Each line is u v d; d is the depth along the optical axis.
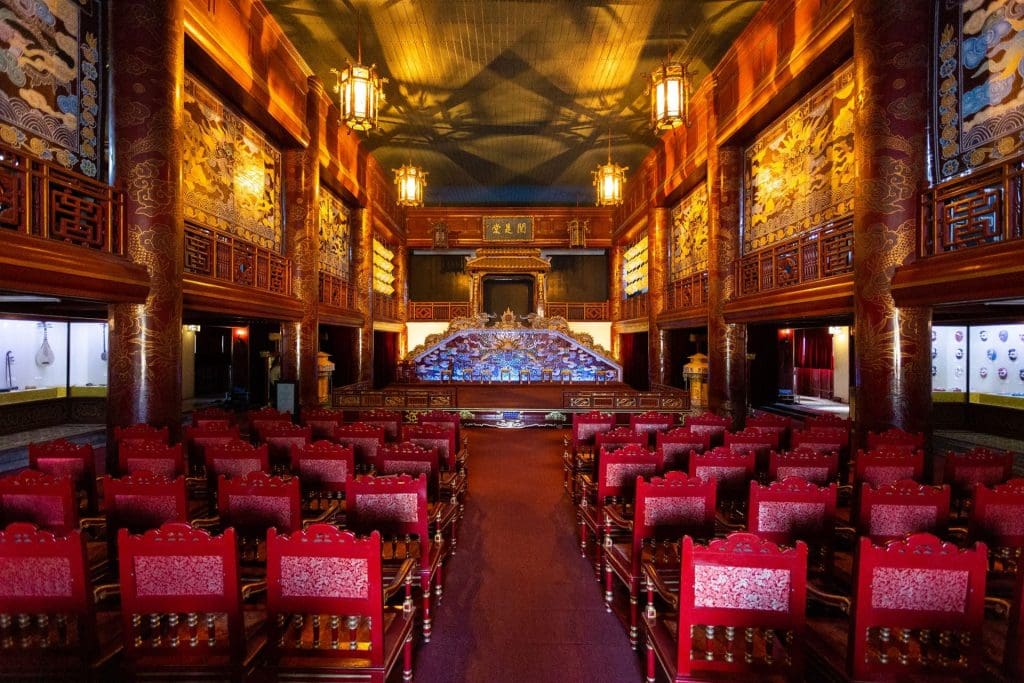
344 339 16.05
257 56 8.70
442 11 8.98
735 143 10.50
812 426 6.83
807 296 7.76
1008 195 4.72
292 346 10.65
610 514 4.12
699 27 9.40
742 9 8.85
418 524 3.59
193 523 3.52
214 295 7.54
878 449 4.48
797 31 7.87
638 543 3.52
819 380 17.09
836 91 7.72
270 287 9.73
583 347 16.92
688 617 2.33
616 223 20.89
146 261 6.07
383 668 2.45
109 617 2.89
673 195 14.27
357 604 2.43
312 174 10.88
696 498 3.51
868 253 6.10
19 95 5.16
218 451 4.38
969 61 5.49
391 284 21.00
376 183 16.69
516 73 11.06
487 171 17.73
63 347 12.20
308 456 4.54
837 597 2.59
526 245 21.69
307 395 10.77
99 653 2.47
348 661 2.46
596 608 4.04
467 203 22.27
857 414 6.25
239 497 3.43
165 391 6.14
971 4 5.47
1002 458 4.29
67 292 5.00
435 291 24.38
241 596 2.44
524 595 4.25
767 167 9.70
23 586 2.37
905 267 5.84
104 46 6.09
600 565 4.43
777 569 2.28
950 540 3.45
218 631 2.71
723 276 10.60
